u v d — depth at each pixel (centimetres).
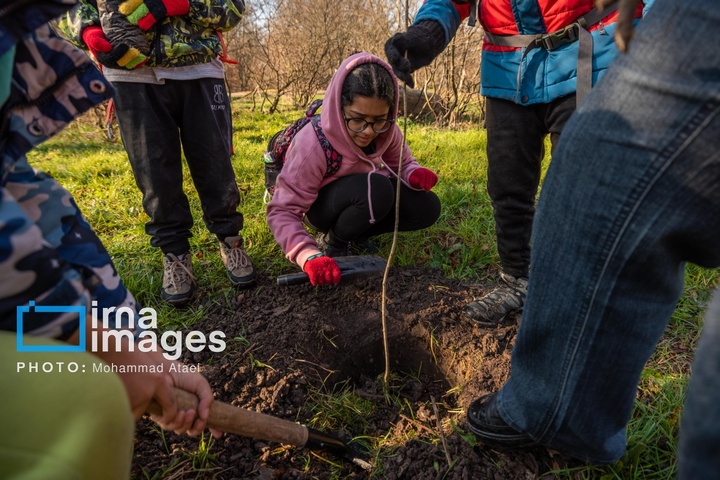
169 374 114
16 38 85
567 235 104
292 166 216
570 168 101
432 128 678
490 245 263
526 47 174
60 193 110
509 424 135
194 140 218
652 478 144
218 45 215
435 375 211
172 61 201
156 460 153
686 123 85
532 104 180
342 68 205
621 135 92
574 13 163
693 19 83
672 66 85
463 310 215
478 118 724
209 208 230
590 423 119
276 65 1142
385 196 223
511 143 189
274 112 1098
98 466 75
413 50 165
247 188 357
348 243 249
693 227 91
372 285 230
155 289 235
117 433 78
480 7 181
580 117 100
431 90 834
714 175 86
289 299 225
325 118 214
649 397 167
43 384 72
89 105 104
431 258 255
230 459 155
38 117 99
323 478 152
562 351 113
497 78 185
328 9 1059
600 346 108
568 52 168
